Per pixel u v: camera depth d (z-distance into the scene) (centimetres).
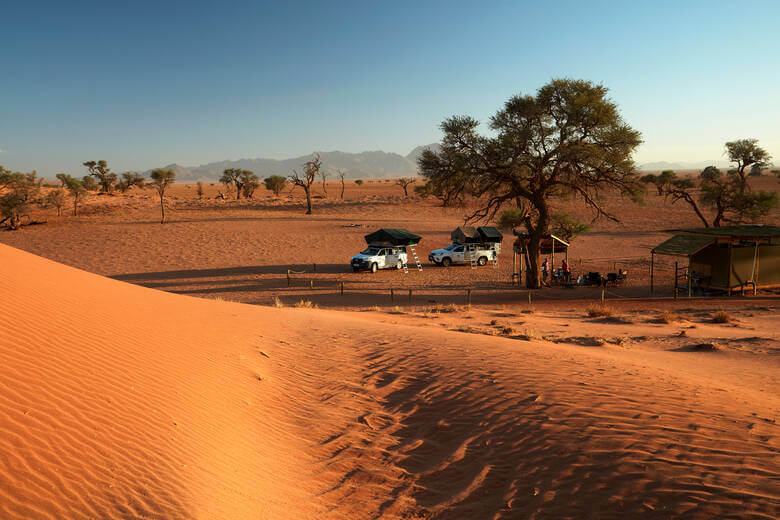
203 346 966
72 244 4578
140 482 472
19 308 763
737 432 586
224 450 599
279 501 516
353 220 6744
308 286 2994
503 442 630
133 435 551
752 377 955
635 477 493
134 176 12425
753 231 2714
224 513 460
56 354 666
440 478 569
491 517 472
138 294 1294
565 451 575
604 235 5666
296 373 976
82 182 10806
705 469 494
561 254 4500
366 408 812
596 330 1627
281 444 671
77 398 580
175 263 3853
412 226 6094
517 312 2114
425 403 806
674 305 2338
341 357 1089
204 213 7338
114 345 782
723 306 2284
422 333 1316
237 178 11331
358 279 3294
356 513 508
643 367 966
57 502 412
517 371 907
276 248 4550
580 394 759
